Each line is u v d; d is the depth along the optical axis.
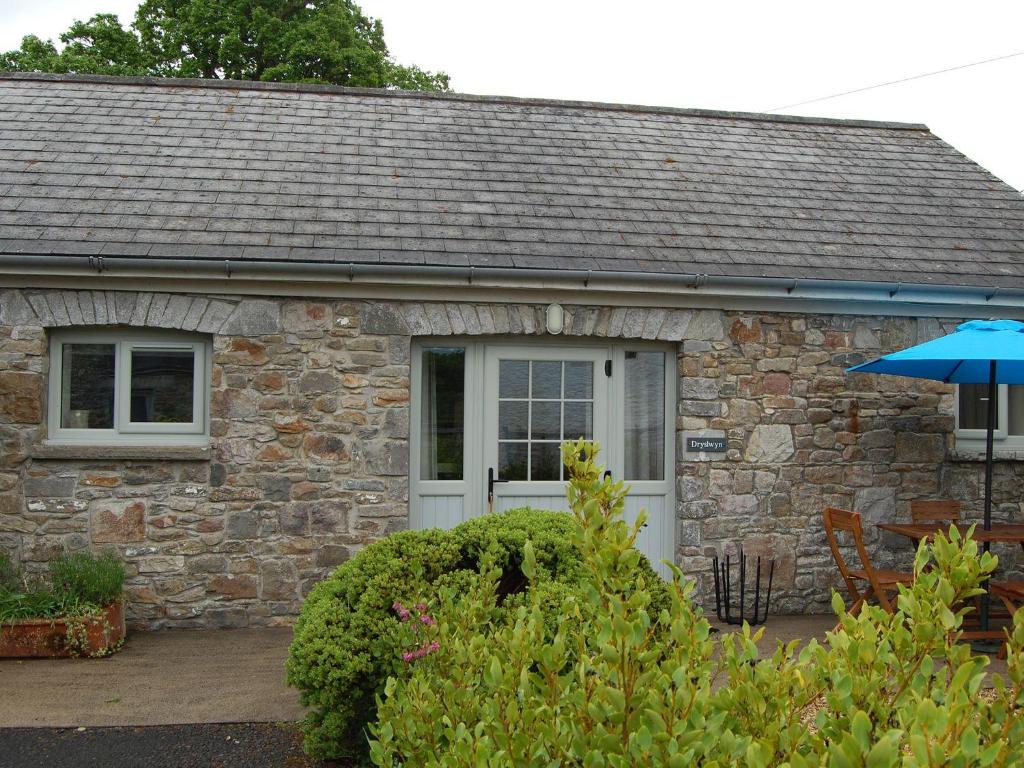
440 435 7.34
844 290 7.30
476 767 2.15
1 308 6.54
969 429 8.00
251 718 4.82
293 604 6.82
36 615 5.95
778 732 2.14
